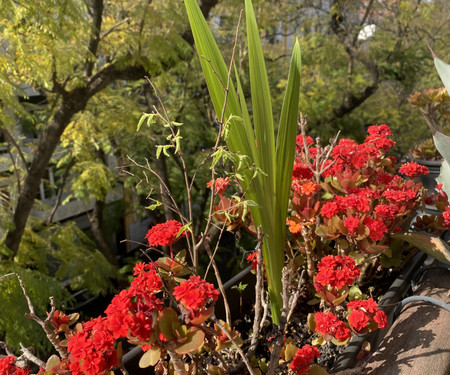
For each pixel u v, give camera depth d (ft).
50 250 26.05
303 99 29.37
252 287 3.94
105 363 2.01
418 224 4.31
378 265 4.41
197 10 2.60
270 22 28.86
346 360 2.75
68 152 26.89
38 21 13.02
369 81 32.24
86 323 2.13
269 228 2.94
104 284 26.89
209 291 2.11
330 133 30.30
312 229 3.91
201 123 25.70
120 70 17.84
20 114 15.33
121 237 35.63
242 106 2.71
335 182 4.14
